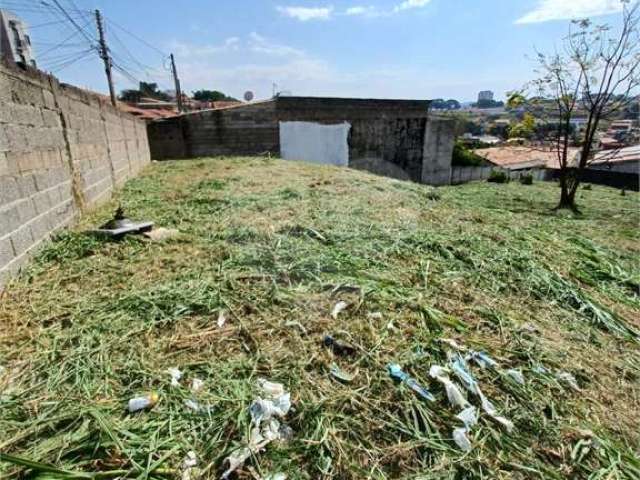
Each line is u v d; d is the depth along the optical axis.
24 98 2.44
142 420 1.22
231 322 1.80
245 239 2.94
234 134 10.53
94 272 2.30
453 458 1.13
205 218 3.58
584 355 1.74
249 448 1.12
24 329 1.70
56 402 1.27
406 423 1.25
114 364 1.48
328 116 10.92
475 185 11.45
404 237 3.04
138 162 7.38
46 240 2.62
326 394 1.36
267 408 1.26
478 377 1.49
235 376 1.44
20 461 1.02
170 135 10.14
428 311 1.93
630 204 7.29
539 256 2.95
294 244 2.79
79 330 1.69
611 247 3.56
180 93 15.64
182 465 1.07
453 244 2.99
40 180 2.61
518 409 1.34
